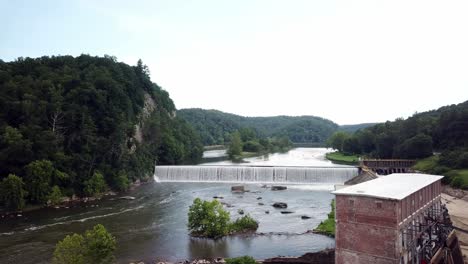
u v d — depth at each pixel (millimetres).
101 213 82688
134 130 130500
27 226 71188
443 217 54406
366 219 40375
